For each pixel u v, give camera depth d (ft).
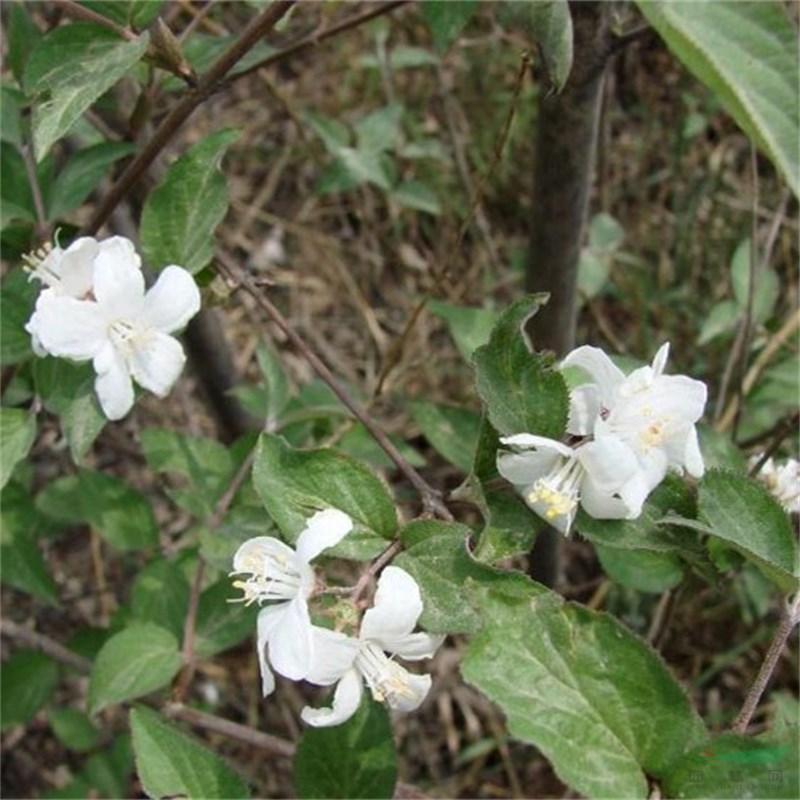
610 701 0.44
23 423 0.62
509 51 1.28
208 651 0.71
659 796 0.44
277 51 0.68
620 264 1.17
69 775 1.05
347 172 1.08
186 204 0.60
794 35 0.50
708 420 0.99
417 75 1.31
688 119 1.15
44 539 1.00
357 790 0.57
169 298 0.57
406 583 0.46
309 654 0.45
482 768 1.05
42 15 0.87
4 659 1.07
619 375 0.48
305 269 1.33
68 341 0.56
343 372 1.23
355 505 0.50
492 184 1.28
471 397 1.16
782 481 0.66
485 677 0.44
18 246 0.68
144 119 0.66
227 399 0.99
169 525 1.12
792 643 1.01
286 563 0.48
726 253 1.19
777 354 0.88
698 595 0.70
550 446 0.47
